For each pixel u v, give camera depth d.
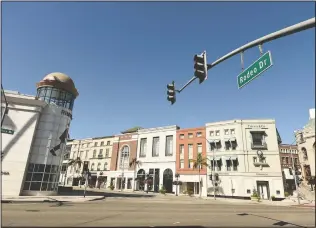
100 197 28.58
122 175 61.41
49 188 29.17
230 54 8.23
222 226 10.59
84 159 72.69
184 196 45.94
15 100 28.75
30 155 28.44
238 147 47.25
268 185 43.75
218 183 47.19
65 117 32.28
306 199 37.28
